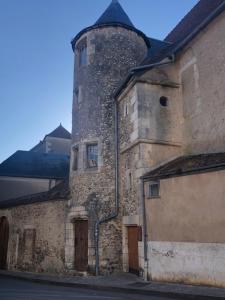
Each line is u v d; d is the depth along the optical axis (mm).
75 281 9141
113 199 10766
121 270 10047
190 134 9789
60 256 11250
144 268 8508
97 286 8109
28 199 13773
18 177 17984
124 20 12859
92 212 10688
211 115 9086
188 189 7738
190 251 7449
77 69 12812
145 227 8750
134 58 12406
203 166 7434
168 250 7984
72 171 11820
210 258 7008
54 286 8914
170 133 10008
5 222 15195
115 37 12336
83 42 12867
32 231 12945
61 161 20312
